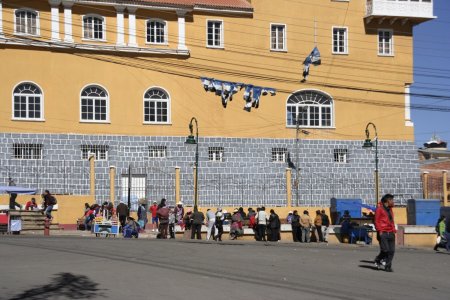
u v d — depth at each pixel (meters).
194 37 47.97
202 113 47.91
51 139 44.69
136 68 46.75
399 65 52.47
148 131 46.72
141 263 19.22
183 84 47.66
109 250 23.22
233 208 45.38
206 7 48.00
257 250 25.75
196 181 41.34
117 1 45.78
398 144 51.94
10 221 33.75
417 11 51.66
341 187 50.19
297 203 48.94
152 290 14.14
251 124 48.91
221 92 48.31
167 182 46.38
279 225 35.78
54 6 44.97
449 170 68.19
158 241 29.23
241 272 17.91
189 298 13.26
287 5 50.28
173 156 46.97
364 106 51.66
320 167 50.09
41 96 44.81
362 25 51.88
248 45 49.25
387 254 19.31
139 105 46.66
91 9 45.69
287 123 49.88
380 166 51.38
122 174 45.81
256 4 49.50
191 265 19.19
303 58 50.47
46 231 34.00
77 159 45.12
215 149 48.00
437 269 20.55
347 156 50.84
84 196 40.91
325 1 51.12
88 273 16.62
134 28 46.66
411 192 51.78
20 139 44.09
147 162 46.38
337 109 51.03
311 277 17.34
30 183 43.75
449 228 31.17
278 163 49.03
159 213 34.31
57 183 44.19
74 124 45.31
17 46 44.38
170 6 46.84
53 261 19.22
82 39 45.56
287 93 49.94
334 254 24.91
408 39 52.78
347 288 15.55
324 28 51.06
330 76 51.00
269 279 16.66
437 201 44.16
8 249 22.67
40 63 44.84
